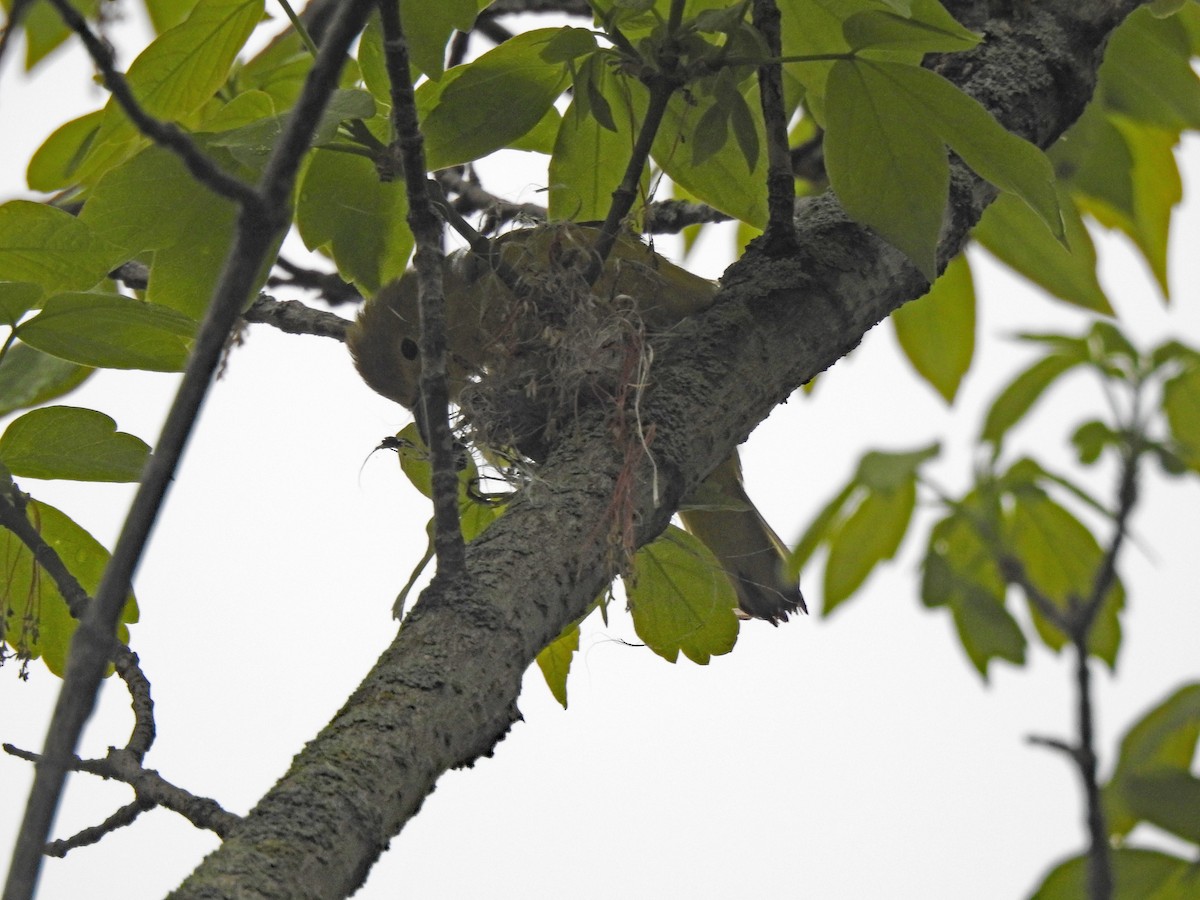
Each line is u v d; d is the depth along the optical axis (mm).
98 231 5020
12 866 2330
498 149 5262
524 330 5566
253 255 2805
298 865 3061
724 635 5727
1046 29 5938
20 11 2791
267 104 5695
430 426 3939
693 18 4801
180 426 2689
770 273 5121
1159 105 7383
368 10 2852
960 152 4492
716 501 5332
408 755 3389
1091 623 6312
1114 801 5266
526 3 7008
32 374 5684
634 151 4820
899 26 4254
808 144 7152
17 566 5348
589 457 4508
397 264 5902
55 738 2453
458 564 3881
